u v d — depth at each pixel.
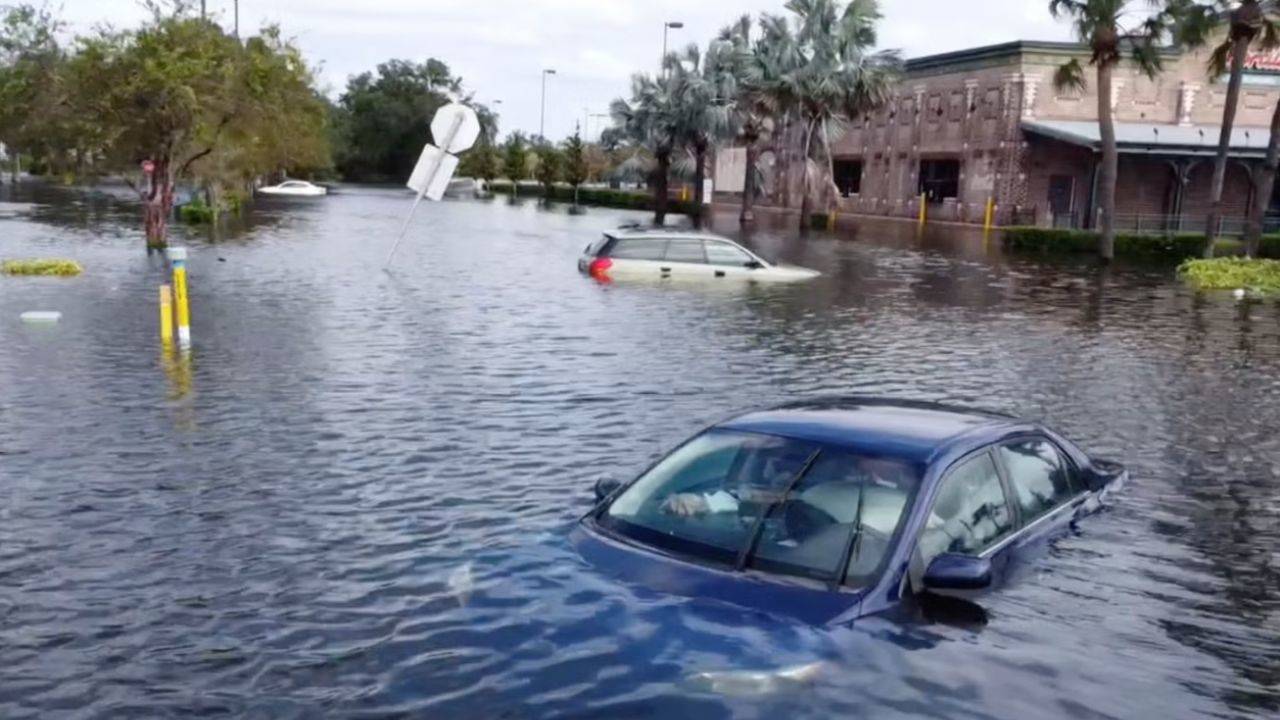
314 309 19.83
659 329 18.48
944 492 6.03
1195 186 57.03
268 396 12.37
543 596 5.90
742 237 46.84
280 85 34.09
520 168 98.50
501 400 12.47
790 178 74.56
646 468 6.74
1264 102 57.69
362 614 6.19
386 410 11.80
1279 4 37.25
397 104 130.62
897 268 33.00
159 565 7.03
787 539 5.78
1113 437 11.50
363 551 7.29
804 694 4.89
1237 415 12.78
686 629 5.34
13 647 5.81
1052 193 56.47
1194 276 31.20
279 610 6.27
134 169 32.66
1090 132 53.44
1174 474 9.94
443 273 26.98
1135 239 40.44
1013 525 6.70
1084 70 55.59
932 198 64.25
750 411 6.93
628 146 94.88
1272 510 8.84
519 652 5.42
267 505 8.36
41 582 6.73
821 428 6.41
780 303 22.77
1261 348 18.41
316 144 71.19
